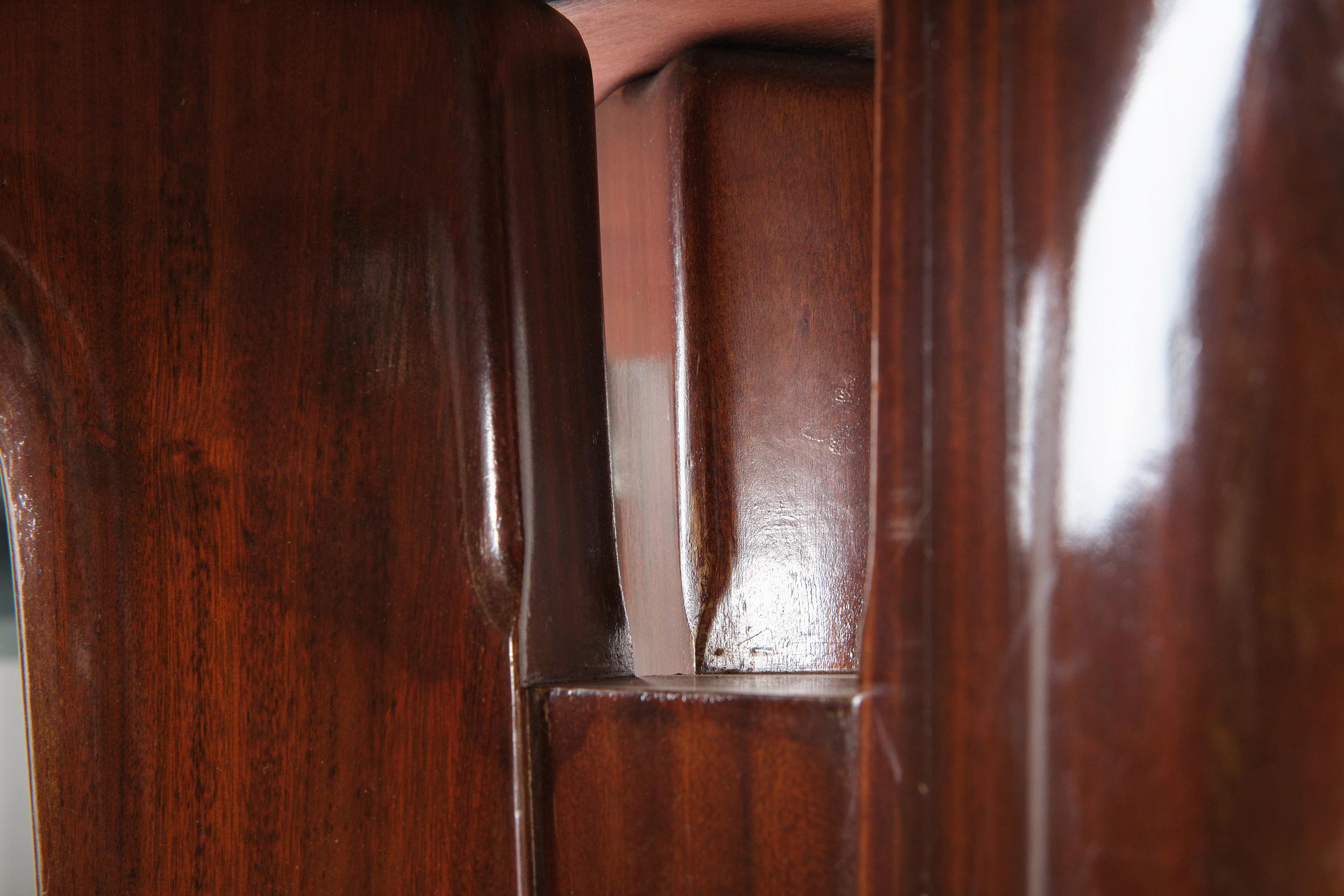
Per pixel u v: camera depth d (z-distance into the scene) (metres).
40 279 0.40
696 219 0.52
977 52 0.28
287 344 0.41
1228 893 0.24
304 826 0.39
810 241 0.53
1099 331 0.26
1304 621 0.24
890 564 0.29
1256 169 0.24
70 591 0.40
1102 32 0.26
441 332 0.40
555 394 0.43
